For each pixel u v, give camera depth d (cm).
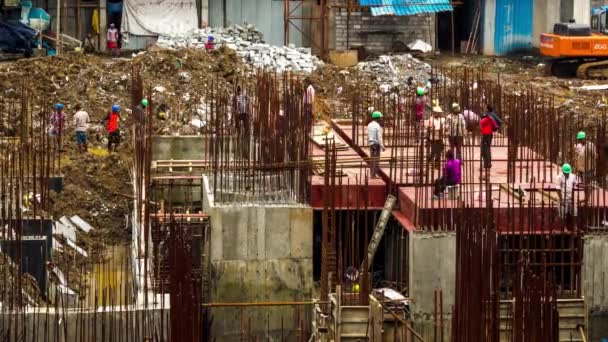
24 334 4141
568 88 7981
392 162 5231
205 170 5600
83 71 7006
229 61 7419
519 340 3903
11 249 4384
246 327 4788
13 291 4228
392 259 5131
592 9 9500
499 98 6469
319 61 8169
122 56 8738
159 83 6950
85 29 9019
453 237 4562
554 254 4656
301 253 4844
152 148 5969
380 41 9044
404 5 8819
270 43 9062
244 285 4828
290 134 5094
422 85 7662
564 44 8369
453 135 5497
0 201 5006
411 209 4784
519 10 9350
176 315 3994
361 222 5241
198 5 8962
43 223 4778
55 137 6116
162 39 8606
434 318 4262
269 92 5756
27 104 6456
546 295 3862
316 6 8981
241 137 5372
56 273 4662
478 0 9381
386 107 6900
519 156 5612
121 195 5788
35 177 4978
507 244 4747
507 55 9375
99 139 6391
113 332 4141
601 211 4725
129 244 5419
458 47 9694
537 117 5934
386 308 4378
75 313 4166
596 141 5541
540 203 4828
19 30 8400
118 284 4691
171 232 4234
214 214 4797
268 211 4816
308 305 4756
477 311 3947
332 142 5244
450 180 4759
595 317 4600
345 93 7488
